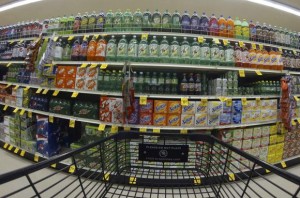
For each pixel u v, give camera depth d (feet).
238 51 8.39
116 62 7.62
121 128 7.87
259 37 9.06
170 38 8.59
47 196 6.31
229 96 8.14
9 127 10.61
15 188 6.81
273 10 13.82
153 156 3.95
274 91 9.47
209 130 8.10
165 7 12.98
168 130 8.04
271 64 9.02
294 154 10.24
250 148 8.68
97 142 3.26
